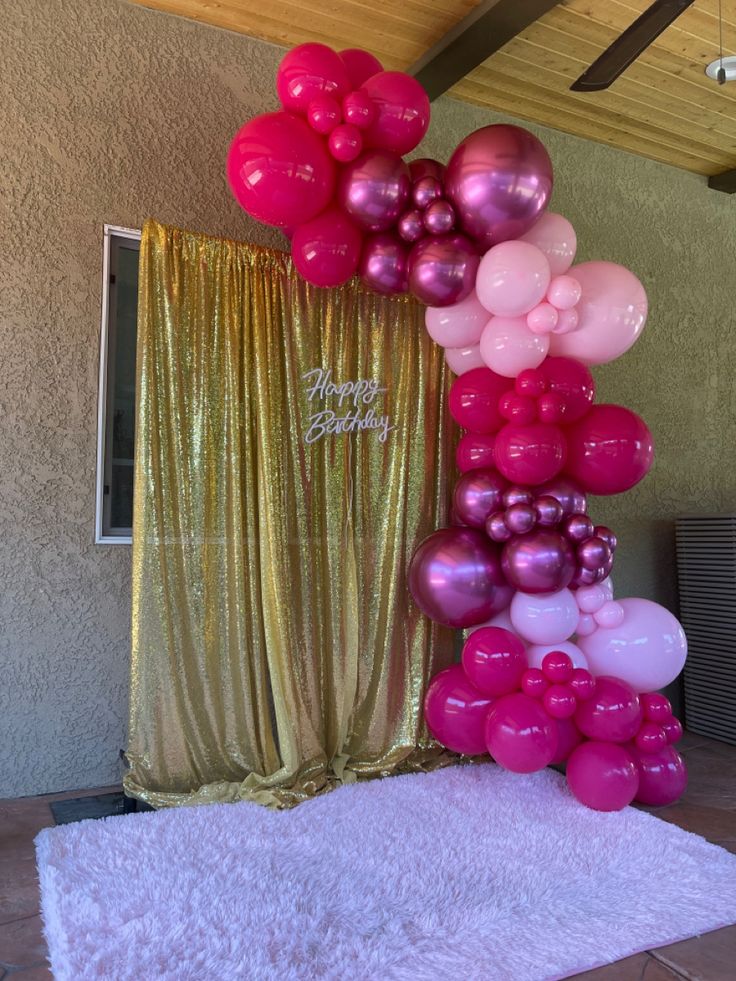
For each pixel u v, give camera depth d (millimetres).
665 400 3916
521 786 2541
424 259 2201
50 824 2209
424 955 1549
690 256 4047
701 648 3525
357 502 2744
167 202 2680
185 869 1877
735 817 2389
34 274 2457
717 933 1672
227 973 1469
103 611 2535
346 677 2680
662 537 3852
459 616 2420
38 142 2480
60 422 2480
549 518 2283
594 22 2783
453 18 2754
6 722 2393
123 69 2627
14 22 2463
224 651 2492
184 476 2449
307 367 2646
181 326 2459
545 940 1607
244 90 2854
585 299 2334
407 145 2227
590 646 2477
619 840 2117
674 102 3354
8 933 1638
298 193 2062
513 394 2303
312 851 2020
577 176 3678
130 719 2357
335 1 2652
